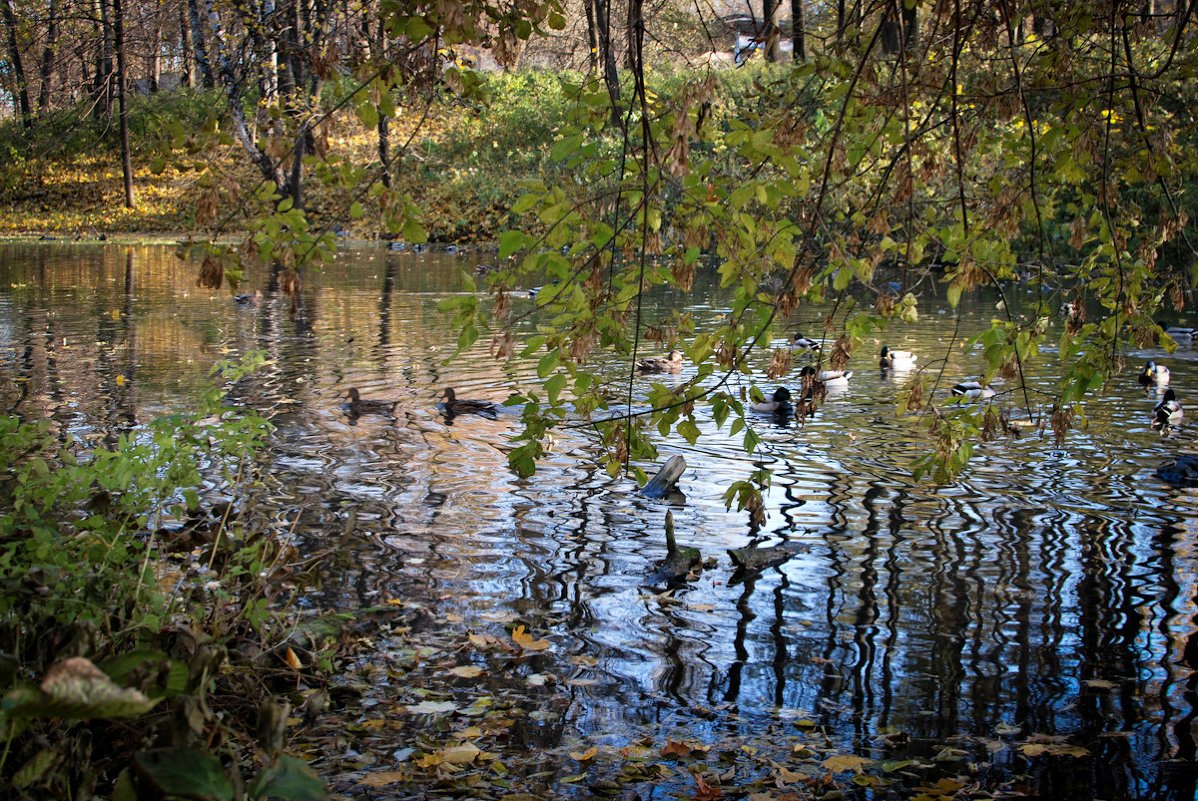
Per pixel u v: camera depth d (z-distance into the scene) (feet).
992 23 14.12
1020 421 32.53
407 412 33.65
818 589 19.39
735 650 16.87
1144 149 14.26
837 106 16.46
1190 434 30.89
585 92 12.40
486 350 45.85
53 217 119.44
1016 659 16.55
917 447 29.68
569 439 30.42
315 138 11.14
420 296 66.90
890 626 17.78
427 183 108.58
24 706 7.45
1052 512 23.81
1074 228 13.99
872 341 15.29
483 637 17.15
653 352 43.88
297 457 27.89
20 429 14.71
